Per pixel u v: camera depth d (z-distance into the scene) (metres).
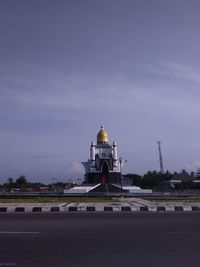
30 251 8.46
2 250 8.57
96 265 7.19
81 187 72.62
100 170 83.94
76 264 7.27
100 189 71.81
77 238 10.16
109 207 20.16
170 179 125.69
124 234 10.83
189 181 111.44
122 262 7.44
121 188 66.81
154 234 10.83
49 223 13.40
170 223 13.41
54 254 8.16
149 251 8.48
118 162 84.81
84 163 87.50
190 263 7.34
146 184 112.50
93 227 12.32
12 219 14.82
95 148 85.75
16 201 31.70
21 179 114.75
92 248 8.81
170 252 8.38
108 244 9.31
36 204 24.45
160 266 7.11
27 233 10.99
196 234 10.84
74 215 16.69
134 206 20.91
